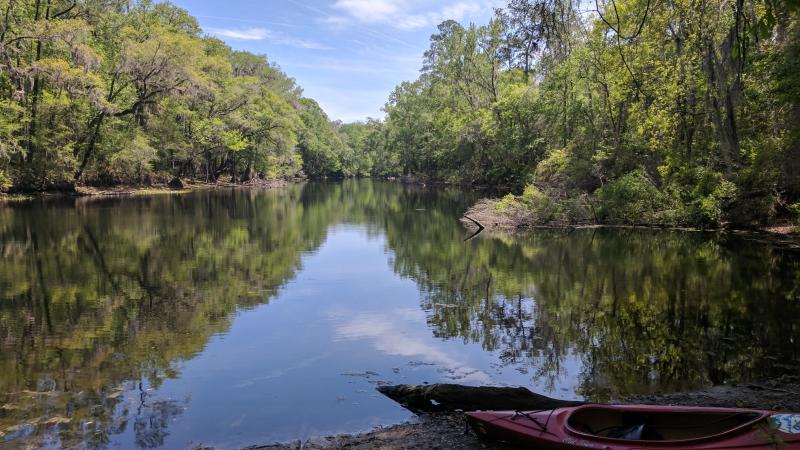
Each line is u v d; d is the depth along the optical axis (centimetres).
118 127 4338
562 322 1051
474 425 552
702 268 1548
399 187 6788
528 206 2794
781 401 666
